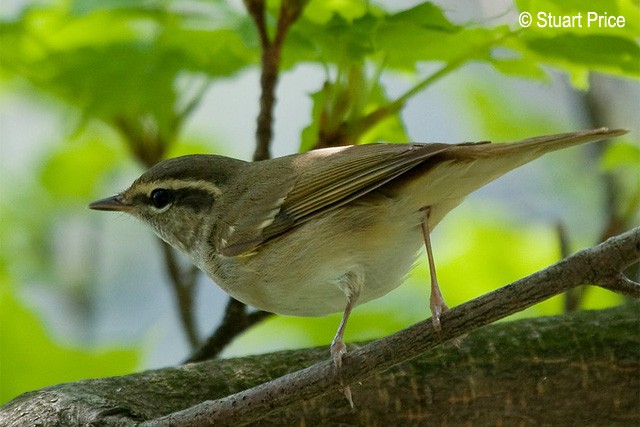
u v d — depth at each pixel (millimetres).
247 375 9461
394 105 10531
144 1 11828
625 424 9539
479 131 17375
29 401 8953
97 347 13773
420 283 14594
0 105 17234
